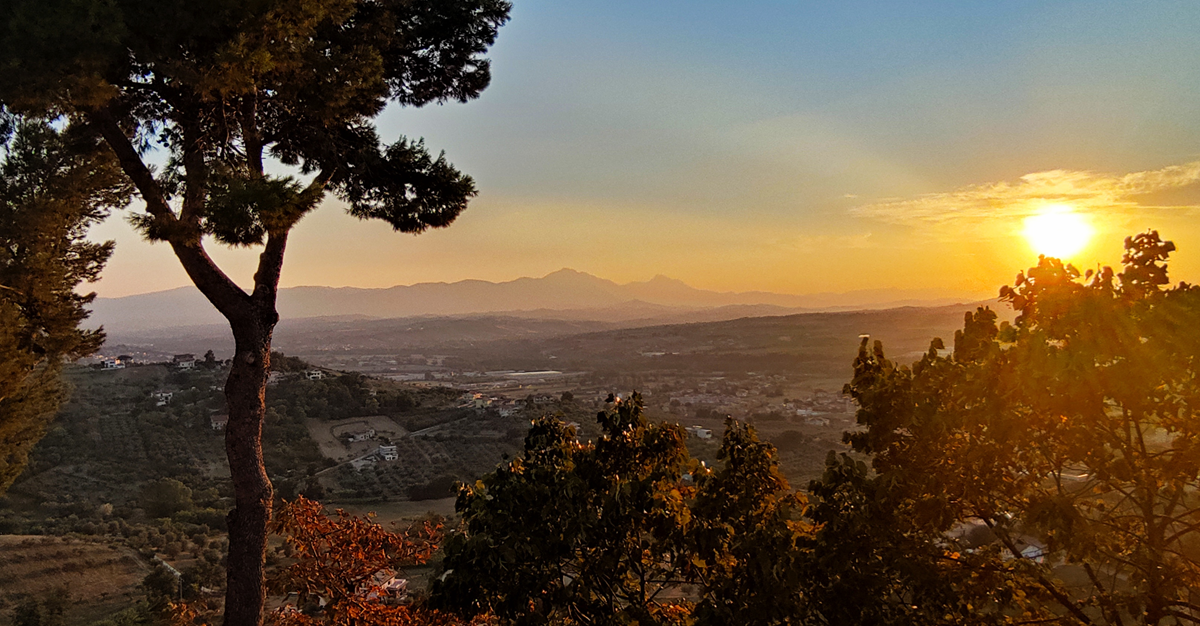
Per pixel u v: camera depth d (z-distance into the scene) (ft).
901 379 14.12
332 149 25.55
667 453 16.84
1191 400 11.16
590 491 15.60
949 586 12.41
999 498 13.09
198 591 94.43
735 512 15.11
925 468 13.33
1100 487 12.86
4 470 39.22
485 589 14.89
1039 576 12.17
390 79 28.17
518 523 14.89
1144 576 11.67
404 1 26.00
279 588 23.63
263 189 19.86
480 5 27.68
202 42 20.35
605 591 15.23
